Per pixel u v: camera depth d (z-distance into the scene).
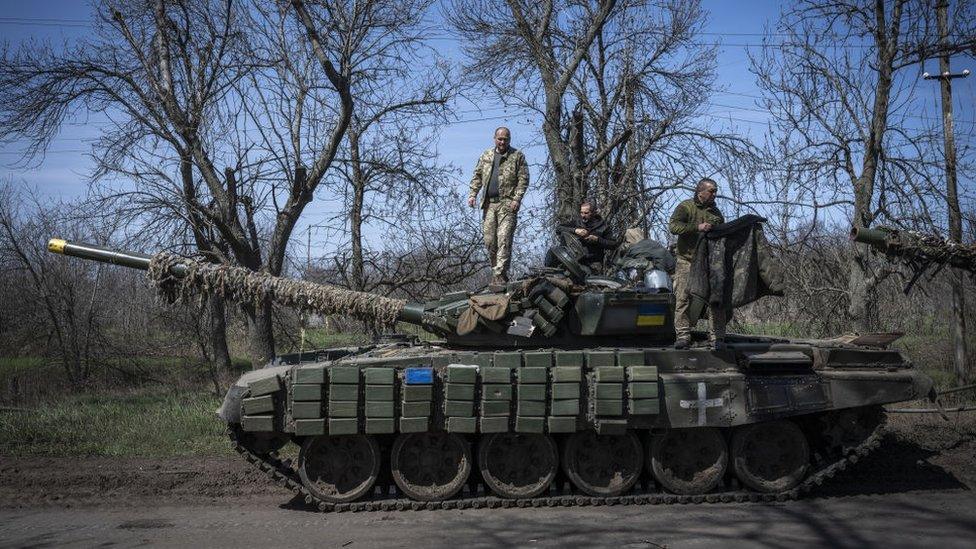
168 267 8.90
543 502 8.02
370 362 8.00
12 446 10.77
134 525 7.46
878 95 14.02
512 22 18.02
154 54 14.34
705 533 6.98
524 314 8.26
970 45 13.55
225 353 18.88
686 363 8.19
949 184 14.96
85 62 14.26
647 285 8.73
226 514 7.86
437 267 17.02
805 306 16.12
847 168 14.55
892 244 8.65
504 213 10.41
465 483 8.12
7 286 20.28
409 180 16.25
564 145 17.55
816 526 7.19
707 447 8.23
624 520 7.47
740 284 8.24
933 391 8.41
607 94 18.23
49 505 8.23
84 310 19.73
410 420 7.82
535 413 7.90
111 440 11.15
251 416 7.87
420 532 7.11
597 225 10.09
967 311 16.81
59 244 8.98
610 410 7.88
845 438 8.46
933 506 7.86
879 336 8.55
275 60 14.25
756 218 8.30
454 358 8.05
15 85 14.21
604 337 8.57
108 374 18.77
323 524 7.45
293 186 14.30
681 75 17.70
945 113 15.17
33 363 19.41
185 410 13.08
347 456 8.07
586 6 17.70
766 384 8.15
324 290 8.88
